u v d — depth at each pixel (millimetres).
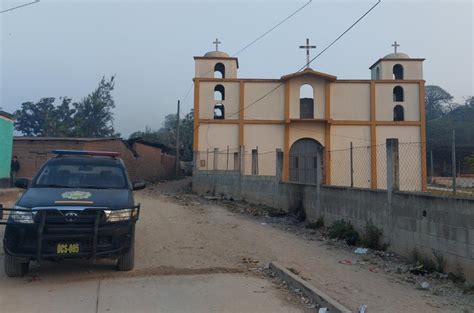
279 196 16234
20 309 5105
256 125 27922
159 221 12422
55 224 6125
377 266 7809
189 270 7129
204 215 14359
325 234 11219
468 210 6605
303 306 5512
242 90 27953
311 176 26312
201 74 29781
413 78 30188
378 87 28656
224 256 8289
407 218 8258
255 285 6379
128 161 30172
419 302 5727
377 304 5605
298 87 28234
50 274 6699
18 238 6148
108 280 6398
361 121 28281
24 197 6648
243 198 20031
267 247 9266
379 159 27797
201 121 27781
